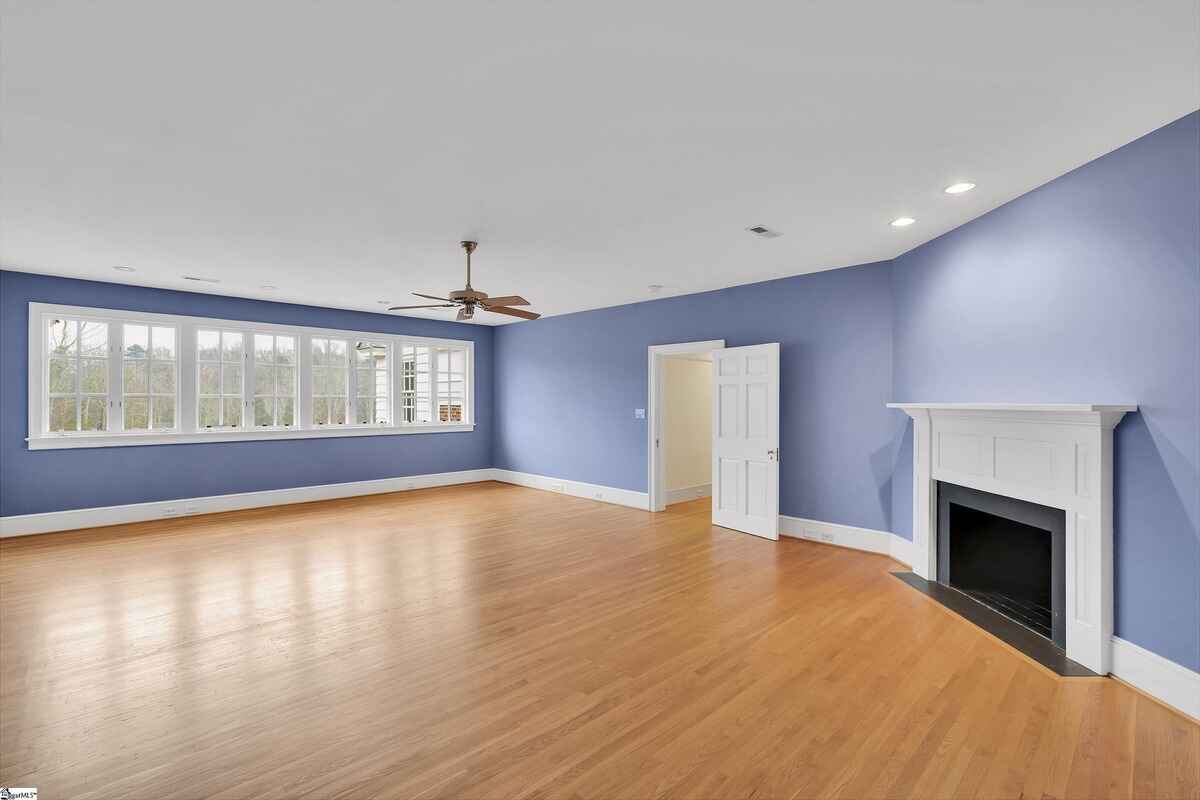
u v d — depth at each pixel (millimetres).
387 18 1806
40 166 2938
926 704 2512
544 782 2002
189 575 4266
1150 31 1887
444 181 3160
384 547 5082
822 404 5297
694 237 4219
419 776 2031
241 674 2762
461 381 8734
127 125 2512
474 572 4391
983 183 3191
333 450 7371
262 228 4008
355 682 2693
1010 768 2076
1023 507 3342
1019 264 3393
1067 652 2973
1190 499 2436
